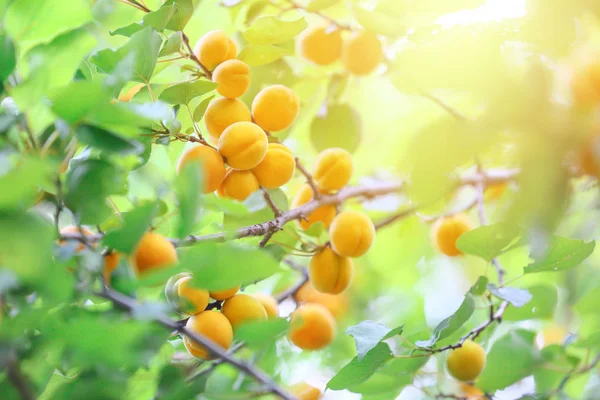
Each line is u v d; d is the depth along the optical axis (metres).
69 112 1.29
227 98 1.49
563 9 1.34
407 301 1.81
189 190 1.29
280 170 1.50
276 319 1.34
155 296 1.51
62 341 1.29
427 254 1.80
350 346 1.74
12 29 1.38
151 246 1.38
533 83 1.30
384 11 1.52
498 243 1.48
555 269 1.49
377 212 1.72
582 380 1.63
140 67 1.42
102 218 1.33
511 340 1.53
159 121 1.43
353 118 1.66
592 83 1.31
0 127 1.30
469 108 1.50
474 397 1.55
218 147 1.46
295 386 1.60
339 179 1.57
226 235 1.43
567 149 1.30
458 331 1.54
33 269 1.26
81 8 1.39
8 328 1.28
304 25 1.52
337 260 1.54
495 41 1.33
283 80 1.62
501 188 1.72
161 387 1.37
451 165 1.31
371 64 1.61
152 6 1.56
